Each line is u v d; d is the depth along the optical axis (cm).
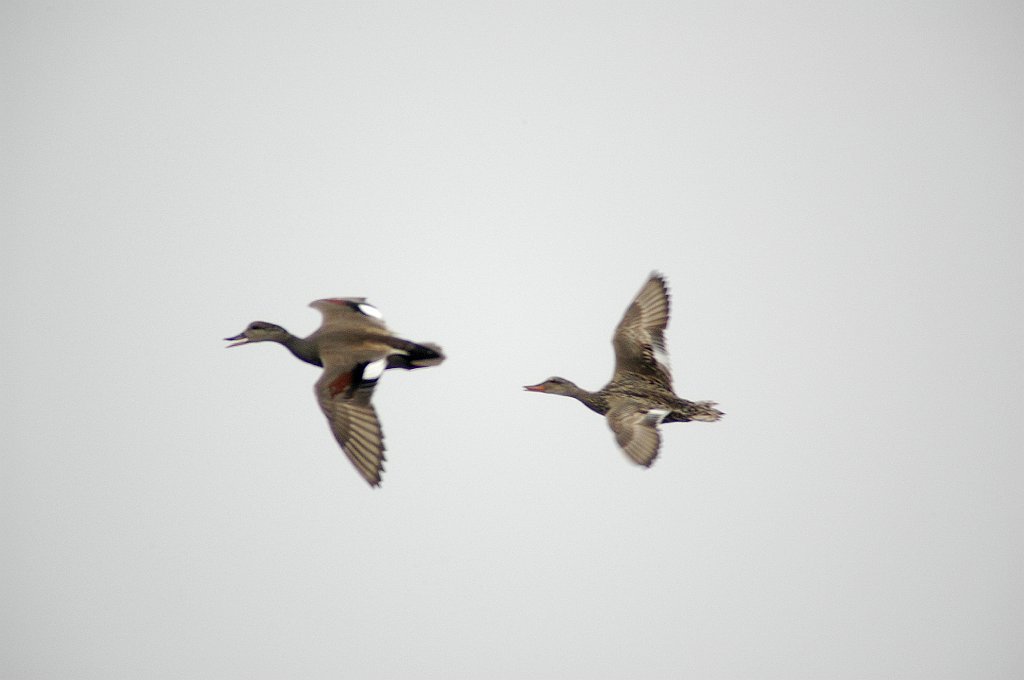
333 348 1597
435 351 1623
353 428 1484
